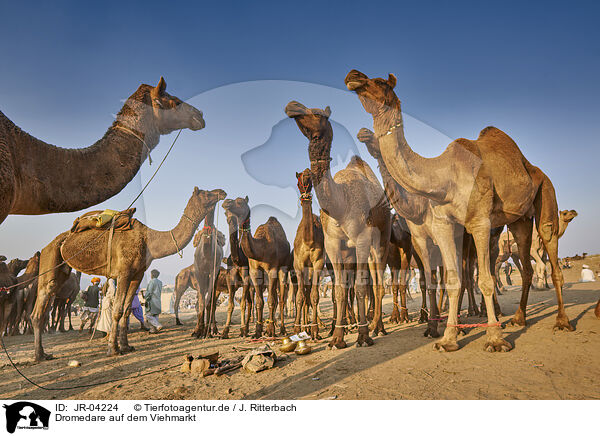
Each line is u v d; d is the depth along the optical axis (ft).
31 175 7.95
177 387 11.78
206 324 25.23
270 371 13.20
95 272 19.77
